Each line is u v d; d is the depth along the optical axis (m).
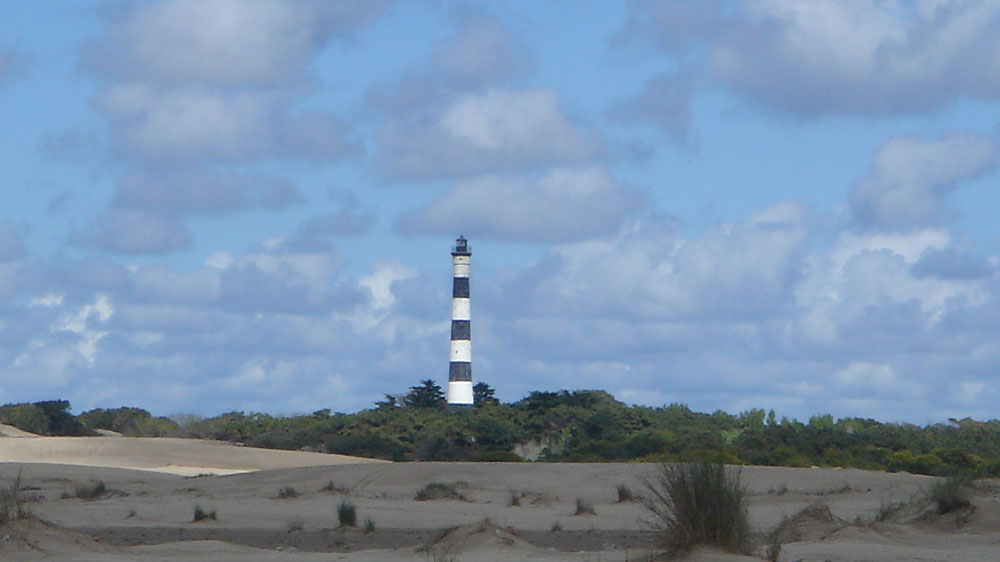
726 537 30.80
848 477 79.19
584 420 169.50
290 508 61.38
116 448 135.25
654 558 30.84
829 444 133.88
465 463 89.94
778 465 113.31
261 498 70.06
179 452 134.62
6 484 80.31
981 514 43.88
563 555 35.00
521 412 176.88
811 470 85.06
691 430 161.12
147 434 198.88
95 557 34.72
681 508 31.12
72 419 195.12
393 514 57.44
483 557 34.44
